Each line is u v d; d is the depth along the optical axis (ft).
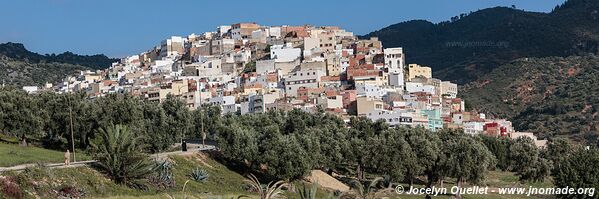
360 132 476.13
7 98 382.22
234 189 318.24
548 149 627.87
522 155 535.19
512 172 600.80
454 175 407.85
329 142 412.77
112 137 280.51
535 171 522.47
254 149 365.61
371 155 411.54
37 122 379.76
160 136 387.55
